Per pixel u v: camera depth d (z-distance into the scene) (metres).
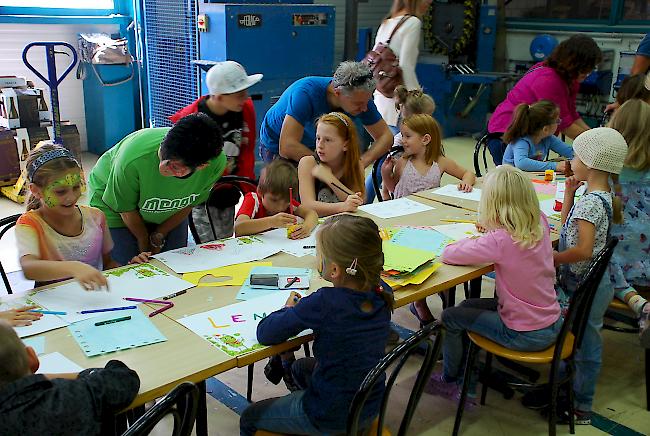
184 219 2.71
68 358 1.58
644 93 4.10
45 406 1.21
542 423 2.56
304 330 1.74
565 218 2.68
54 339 1.67
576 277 2.47
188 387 1.32
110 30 6.36
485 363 2.72
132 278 2.06
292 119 3.11
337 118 2.82
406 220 2.77
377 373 1.52
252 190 2.96
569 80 3.90
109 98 6.30
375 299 1.71
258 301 1.93
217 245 2.39
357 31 7.62
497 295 2.36
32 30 5.94
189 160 1.96
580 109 8.00
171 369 1.55
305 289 2.03
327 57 5.89
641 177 2.66
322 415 1.69
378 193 3.62
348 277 1.69
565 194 2.69
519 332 2.25
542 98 3.87
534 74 3.94
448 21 8.02
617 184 2.65
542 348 2.27
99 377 1.34
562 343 2.21
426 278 2.15
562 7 8.12
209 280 2.08
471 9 7.86
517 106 3.71
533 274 2.21
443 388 2.74
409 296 2.02
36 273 1.95
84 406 1.26
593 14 7.92
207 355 1.62
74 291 1.95
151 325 1.76
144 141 2.28
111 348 1.63
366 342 1.67
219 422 2.48
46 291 1.95
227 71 2.86
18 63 5.94
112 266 2.30
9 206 4.87
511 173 2.21
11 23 5.71
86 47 6.10
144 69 6.36
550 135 3.77
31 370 1.32
